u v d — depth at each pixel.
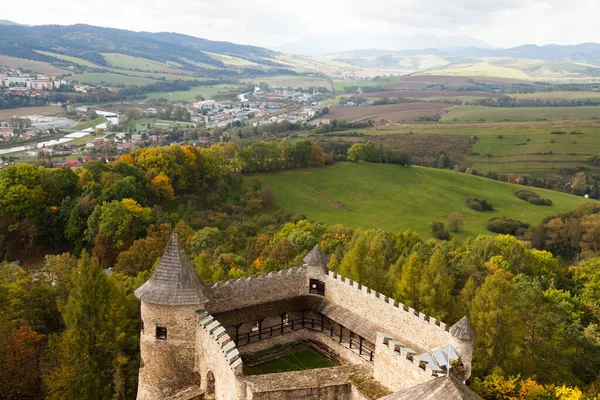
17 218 104.69
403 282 60.94
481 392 47.75
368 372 40.84
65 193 112.00
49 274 77.12
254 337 51.78
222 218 119.88
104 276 53.25
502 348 52.88
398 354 37.31
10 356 52.09
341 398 39.09
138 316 58.97
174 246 45.28
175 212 120.50
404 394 31.59
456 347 38.47
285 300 54.03
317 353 50.19
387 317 46.84
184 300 43.56
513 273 89.44
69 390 49.16
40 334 61.56
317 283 54.81
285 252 91.44
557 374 56.00
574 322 69.31
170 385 44.97
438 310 59.12
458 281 77.88
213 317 45.81
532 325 59.16
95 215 101.25
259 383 37.62
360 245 66.25
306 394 38.03
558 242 125.38
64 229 105.44
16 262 97.56
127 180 110.81
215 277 63.78
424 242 100.69
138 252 89.44
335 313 51.69
